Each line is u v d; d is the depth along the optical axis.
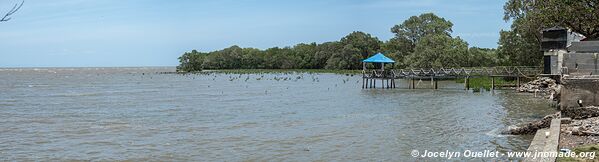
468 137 23.83
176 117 36.75
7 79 129.88
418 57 97.50
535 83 54.91
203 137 26.39
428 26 114.88
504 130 24.59
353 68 147.38
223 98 56.84
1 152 22.97
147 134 27.89
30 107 46.62
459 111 36.69
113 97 60.25
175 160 20.70
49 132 29.16
